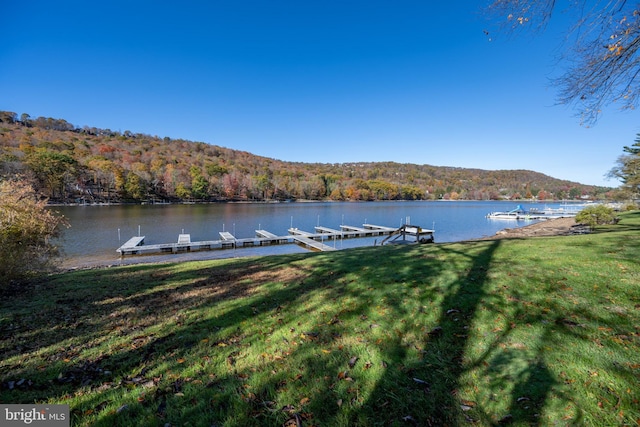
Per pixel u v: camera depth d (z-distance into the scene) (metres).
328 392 2.27
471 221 37.84
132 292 5.25
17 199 6.32
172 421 2.00
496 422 1.91
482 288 4.02
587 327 2.87
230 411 2.08
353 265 6.00
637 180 24.83
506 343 2.77
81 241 19.70
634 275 3.99
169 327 3.60
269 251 18.58
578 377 2.22
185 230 26.03
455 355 2.68
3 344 3.18
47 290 5.51
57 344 3.17
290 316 3.77
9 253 5.76
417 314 3.51
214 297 4.75
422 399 2.15
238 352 2.94
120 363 2.78
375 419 1.98
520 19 3.91
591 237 7.27
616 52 3.58
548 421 1.87
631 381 2.13
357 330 3.27
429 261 5.68
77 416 2.07
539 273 4.37
